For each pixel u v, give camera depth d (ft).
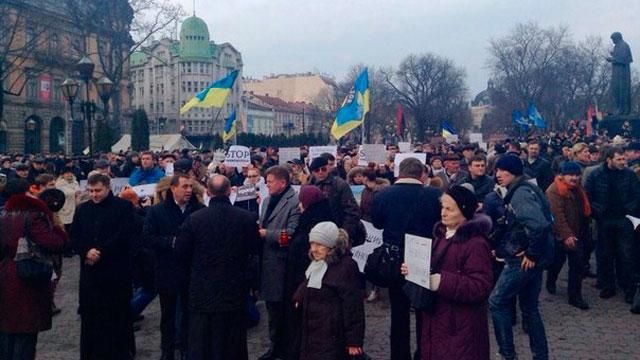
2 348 18.99
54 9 170.50
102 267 20.31
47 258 18.69
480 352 14.44
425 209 18.95
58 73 193.67
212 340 17.89
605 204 28.53
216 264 17.79
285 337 20.04
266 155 60.75
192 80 333.42
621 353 21.58
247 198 29.22
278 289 21.04
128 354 21.33
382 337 24.23
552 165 40.60
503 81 257.55
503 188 21.74
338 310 15.76
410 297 14.85
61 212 39.52
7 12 140.46
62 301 31.24
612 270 29.14
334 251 16.03
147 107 351.46
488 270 14.37
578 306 27.50
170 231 20.89
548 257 19.30
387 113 286.25
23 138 184.24
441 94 282.56
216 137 154.30
